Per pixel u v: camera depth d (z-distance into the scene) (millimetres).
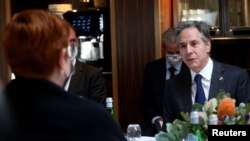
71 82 2742
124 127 3947
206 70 2424
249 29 3906
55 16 1165
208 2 3922
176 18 3867
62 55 1143
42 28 1104
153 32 3863
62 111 1072
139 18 3883
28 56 1102
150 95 3344
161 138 1836
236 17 3922
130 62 3920
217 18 3922
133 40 3904
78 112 1077
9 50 1114
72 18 4172
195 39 2346
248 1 3914
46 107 1074
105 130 1082
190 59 2363
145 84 3385
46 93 1094
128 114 3943
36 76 1116
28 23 1106
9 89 1115
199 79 2418
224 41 4043
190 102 2410
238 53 4109
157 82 3320
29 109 1074
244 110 1786
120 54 3930
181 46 2400
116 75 3934
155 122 3111
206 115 1795
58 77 1151
